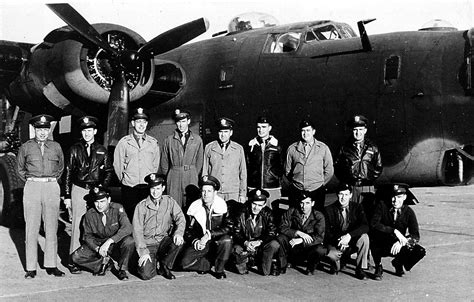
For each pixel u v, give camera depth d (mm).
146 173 7250
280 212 7328
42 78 9922
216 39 10727
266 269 6469
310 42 9297
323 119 8625
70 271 6633
